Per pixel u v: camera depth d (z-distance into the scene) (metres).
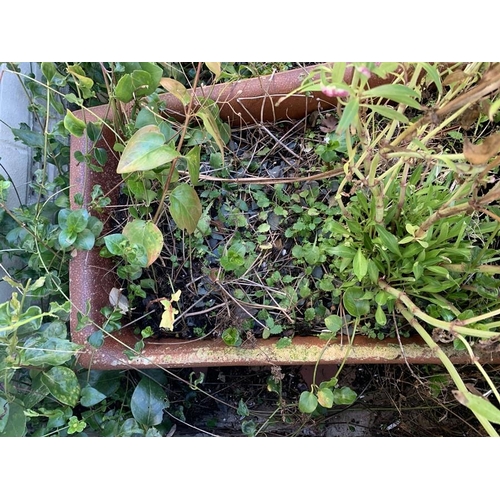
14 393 0.85
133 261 0.80
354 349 0.82
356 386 1.10
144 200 0.90
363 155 0.66
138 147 0.67
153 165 0.66
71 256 0.85
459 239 0.74
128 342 0.88
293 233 0.94
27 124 1.08
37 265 0.92
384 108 0.50
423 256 0.75
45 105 1.10
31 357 0.76
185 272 0.96
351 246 0.83
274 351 0.84
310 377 1.08
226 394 1.11
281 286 0.94
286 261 0.96
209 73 1.06
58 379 0.80
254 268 0.95
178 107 0.92
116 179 0.95
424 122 0.54
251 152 1.01
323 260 0.90
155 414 0.91
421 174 0.87
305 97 0.93
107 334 0.83
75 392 0.80
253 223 0.98
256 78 0.90
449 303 0.79
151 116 0.82
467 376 0.97
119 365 0.84
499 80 0.44
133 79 0.75
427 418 1.09
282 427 1.10
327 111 0.98
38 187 0.93
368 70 0.44
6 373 0.76
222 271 0.94
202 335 0.94
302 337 0.90
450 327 0.67
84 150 0.87
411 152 0.57
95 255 0.87
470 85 0.67
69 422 0.81
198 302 0.95
